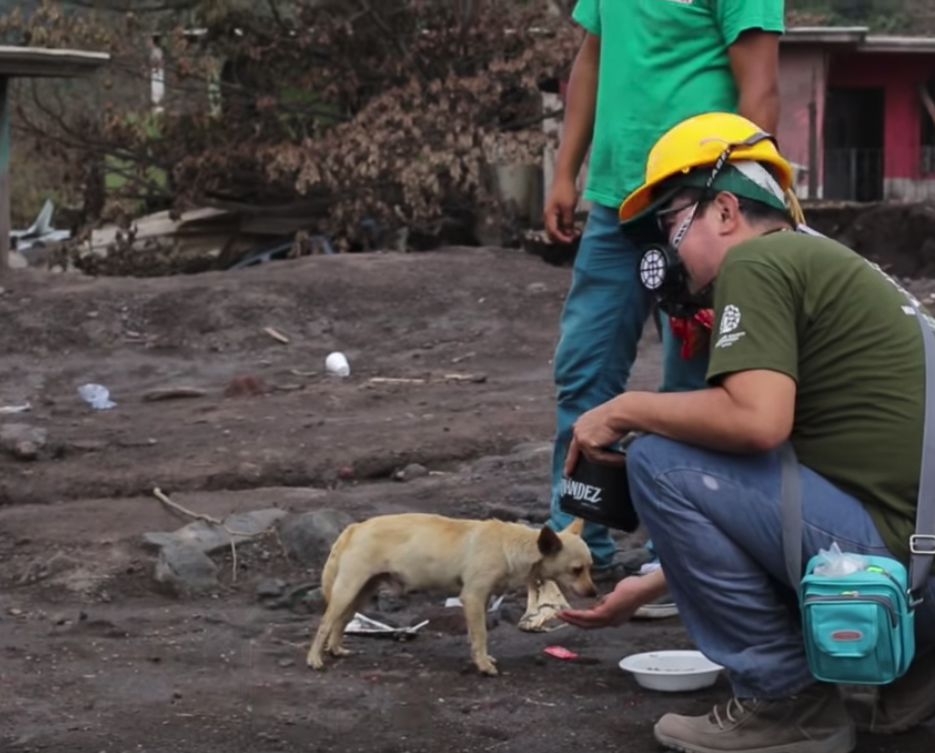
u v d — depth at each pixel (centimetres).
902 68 2377
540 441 885
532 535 507
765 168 434
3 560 665
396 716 465
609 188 593
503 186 2281
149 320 1282
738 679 423
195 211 2461
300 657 532
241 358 1221
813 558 397
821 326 406
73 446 891
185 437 920
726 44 575
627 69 585
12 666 520
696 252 430
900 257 1686
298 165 2216
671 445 416
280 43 2367
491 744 441
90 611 602
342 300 1335
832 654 384
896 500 404
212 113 2427
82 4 2466
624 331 603
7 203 1465
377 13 2322
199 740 443
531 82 2191
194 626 575
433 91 2192
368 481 839
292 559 665
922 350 408
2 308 1292
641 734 449
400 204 2261
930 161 2381
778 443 396
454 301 1349
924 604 410
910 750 437
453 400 1032
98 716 465
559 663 524
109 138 2428
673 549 418
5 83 1469
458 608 582
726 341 401
